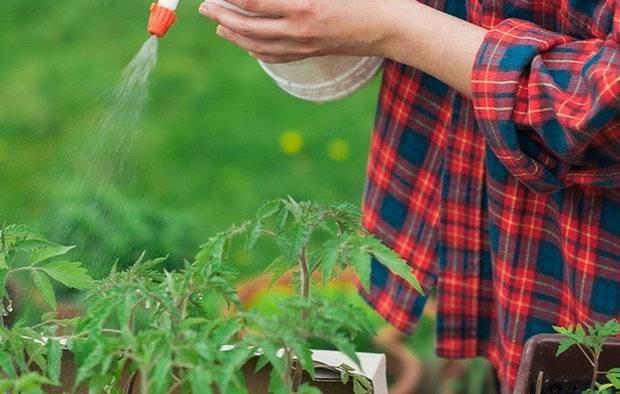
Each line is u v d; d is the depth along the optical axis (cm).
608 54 143
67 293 185
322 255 122
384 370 152
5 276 128
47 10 502
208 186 395
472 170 189
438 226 200
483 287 198
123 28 490
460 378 269
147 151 411
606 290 170
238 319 112
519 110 153
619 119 148
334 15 162
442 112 194
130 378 127
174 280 123
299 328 111
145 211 265
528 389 141
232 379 107
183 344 109
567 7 154
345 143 420
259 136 423
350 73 186
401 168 202
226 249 129
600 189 167
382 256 121
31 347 124
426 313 287
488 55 154
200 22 492
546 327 183
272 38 169
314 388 111
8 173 389
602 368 145
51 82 453
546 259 180
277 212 128
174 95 446
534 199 176
